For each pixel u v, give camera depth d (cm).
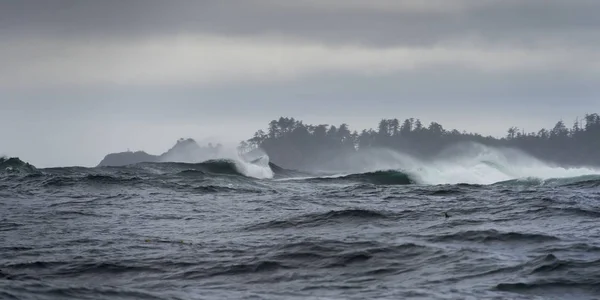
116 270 5175
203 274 5012
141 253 5800
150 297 4206
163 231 7094
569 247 5409
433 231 6488
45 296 3994
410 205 8856
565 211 7556
